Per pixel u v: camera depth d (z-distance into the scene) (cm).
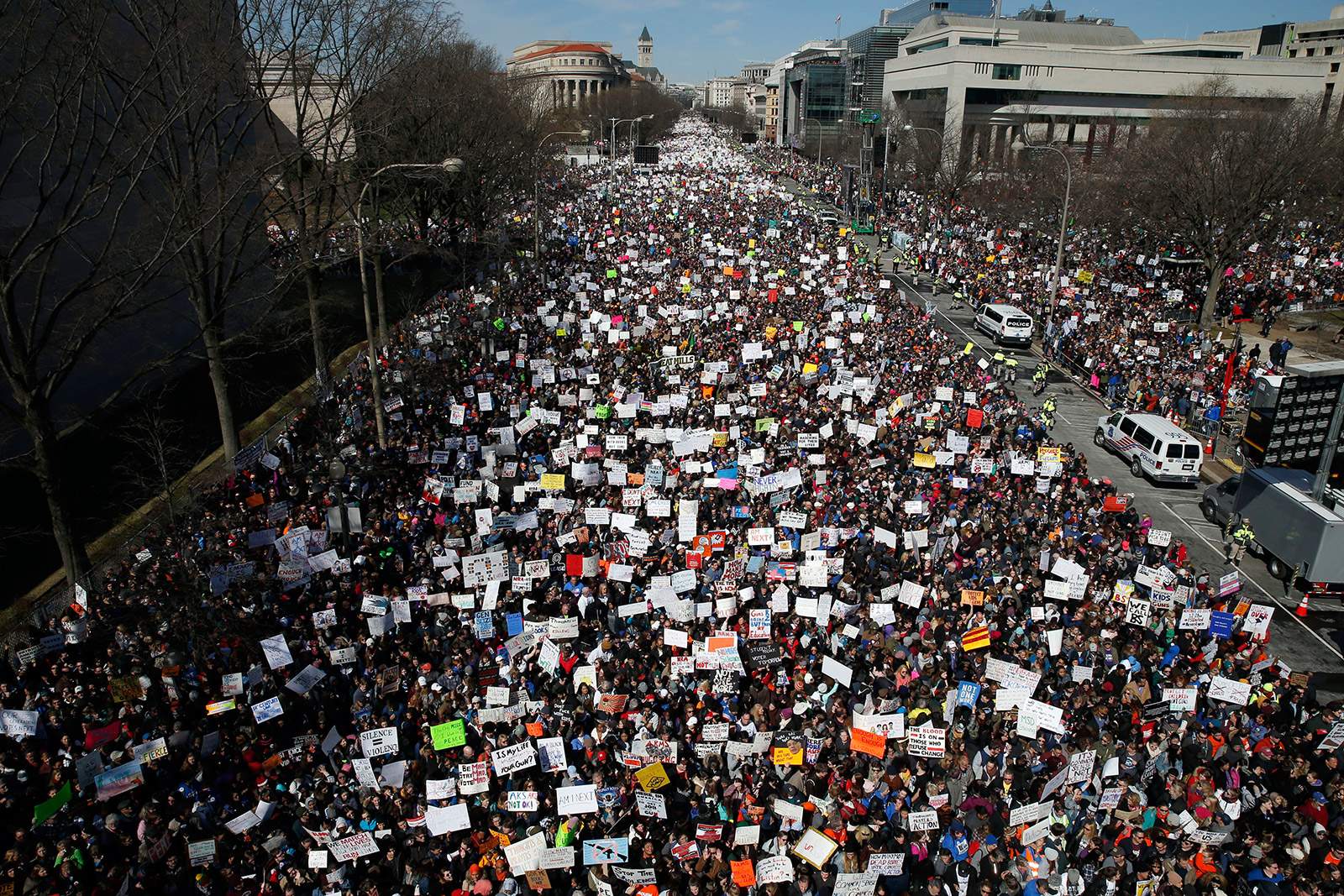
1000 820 1110
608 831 1098
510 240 5966
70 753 1189
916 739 1198
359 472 2120
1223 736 1277
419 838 1069
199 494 2136
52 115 1912
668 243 5891
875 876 998
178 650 1432
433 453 2227
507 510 2053
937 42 12256
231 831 1084
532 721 1237
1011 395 2869
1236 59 10844
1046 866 1028
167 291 3425
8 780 1168
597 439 2264
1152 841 1098
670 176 11212
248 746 1224
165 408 3234
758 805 1109
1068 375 3738
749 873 1002
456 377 2941
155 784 1158
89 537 2253
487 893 997
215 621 1459
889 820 1130
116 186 2981
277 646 1338
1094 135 10750
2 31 1750
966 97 10794
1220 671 1433
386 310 4706
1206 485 2672
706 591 1625
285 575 1628
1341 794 1146
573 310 3891
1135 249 5859
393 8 3378
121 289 2047
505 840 1049
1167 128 6612
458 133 4653
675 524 1875
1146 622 1549
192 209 2228
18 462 1941
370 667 1409
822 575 1599
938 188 8006
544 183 7938
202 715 1317
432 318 3694
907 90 12262
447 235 5403
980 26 12706
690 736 1262
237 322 3803
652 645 1444
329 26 2941
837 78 15875
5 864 1002
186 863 1040
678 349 3197
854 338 3356
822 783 1170
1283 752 1255
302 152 2609
